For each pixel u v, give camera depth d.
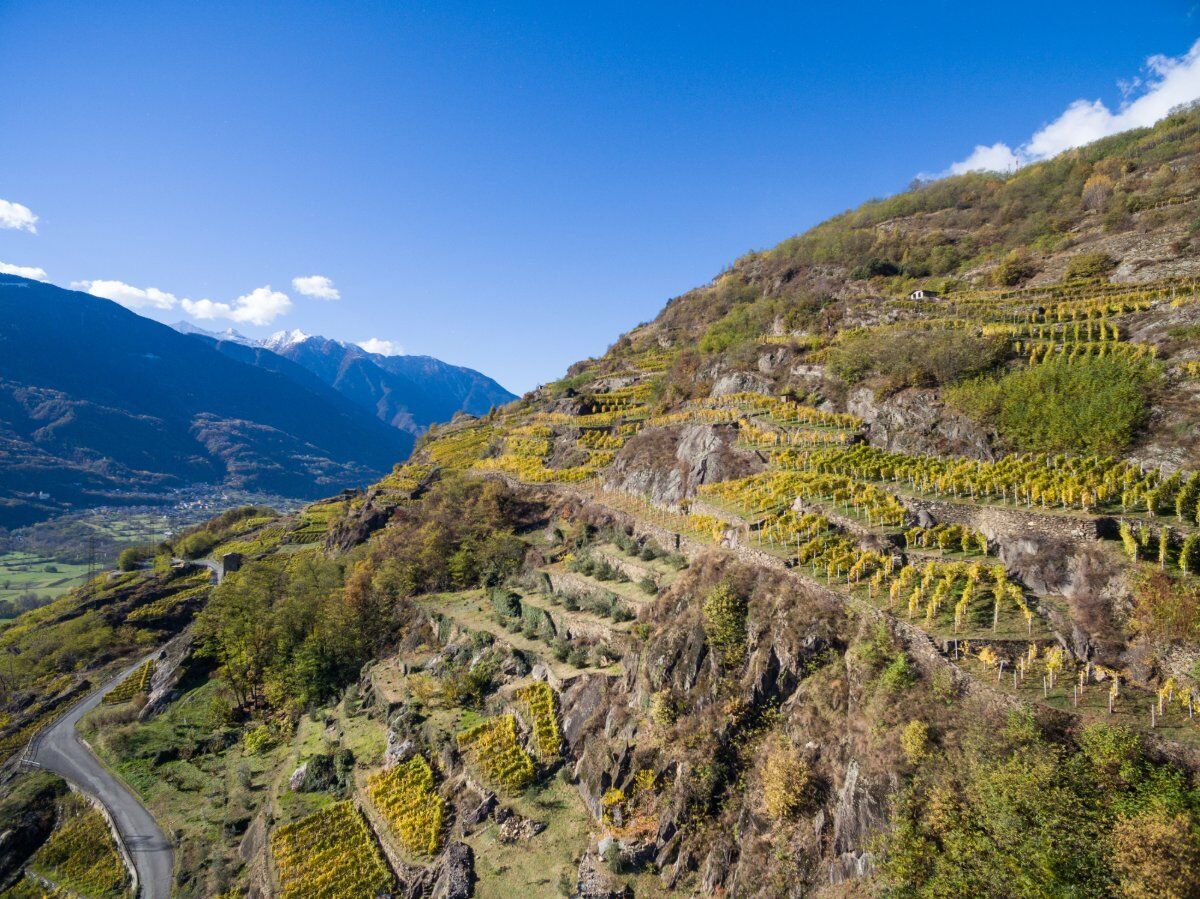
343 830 39.22
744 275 138.62
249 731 61.38
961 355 49.03
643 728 35.09
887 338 56.53
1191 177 75.50
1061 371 41.97
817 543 37.38
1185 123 102.69
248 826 45.41
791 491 45.34
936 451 44.69
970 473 38.84
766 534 41.56
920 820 22.00
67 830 51.03
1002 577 29.75
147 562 139.88
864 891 22.23
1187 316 43.41
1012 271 71.38
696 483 55.06
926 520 36.94
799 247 129.12
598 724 37.59
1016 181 110.06
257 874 39.19
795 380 64.56
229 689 71.31
